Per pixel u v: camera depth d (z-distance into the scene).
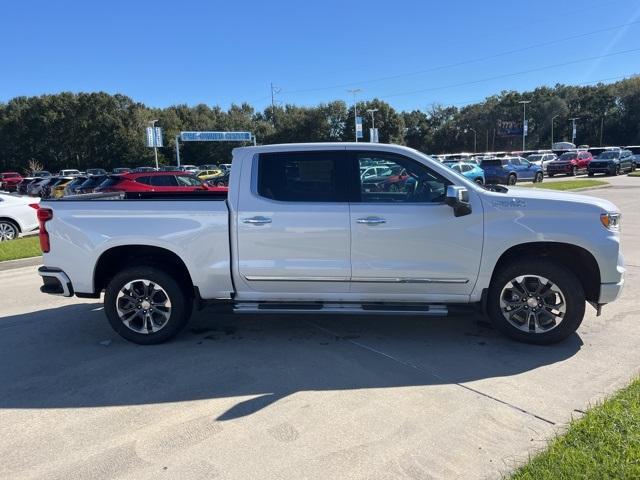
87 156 89.69
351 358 4.52
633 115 95.75
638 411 3.17
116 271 5.21
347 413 3.52
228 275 4.75
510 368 4.20
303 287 4.74
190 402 3.74
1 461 3.04
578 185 23.39
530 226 4.45
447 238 4.52
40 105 87.06
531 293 4.60
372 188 4.67
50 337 5.26
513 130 97.44
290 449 3.10
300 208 4.62
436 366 4.29
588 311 5.58
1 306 6.50
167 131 90.06
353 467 2.90
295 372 4.24
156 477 2.85
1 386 4.08
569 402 3.56
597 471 2.61
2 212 12.12
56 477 2.86
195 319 5.74
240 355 4.65
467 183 4.58
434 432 3.24
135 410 3.64
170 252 4.92
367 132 95.69
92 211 4.83
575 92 106.31
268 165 4.74
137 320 4.97
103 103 88.75
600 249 4.41
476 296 4.65
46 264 4.98
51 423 3.47
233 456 3.03
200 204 4.74
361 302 4.77
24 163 88.25
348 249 4.60
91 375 4.27
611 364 4.20
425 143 112.19
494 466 2.85
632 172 37.62
